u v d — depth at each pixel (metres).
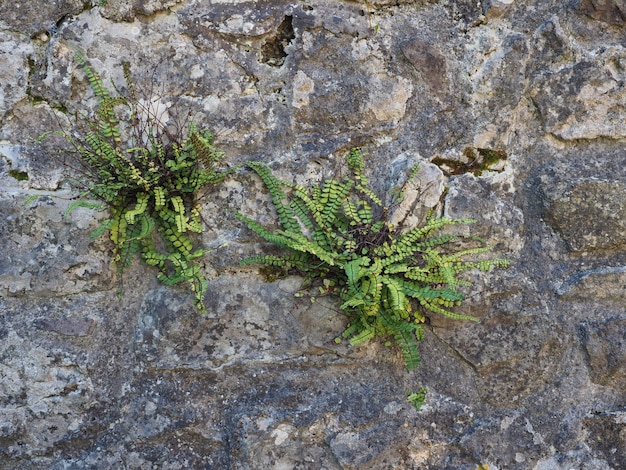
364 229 0.46
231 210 0.47
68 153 0.45
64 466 0.45
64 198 0.44
